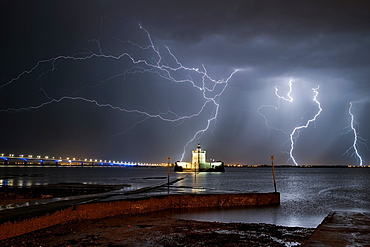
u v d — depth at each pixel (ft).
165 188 150.41
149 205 73.72
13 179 253.44
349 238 33.37
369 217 47.88
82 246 40.96
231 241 43.98
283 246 41.37
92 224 56.24
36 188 139.33
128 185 165.48
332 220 45.27
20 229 46.50
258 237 46.55
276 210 80.28
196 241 43.96
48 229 50.83
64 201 72.95
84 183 193.36
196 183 214.28
